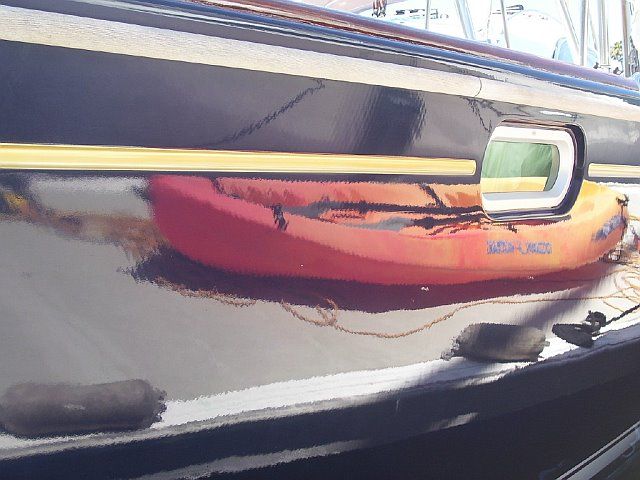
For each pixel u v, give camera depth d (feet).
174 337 4.16
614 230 6.97
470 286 5.64
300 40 4.38
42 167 3.64
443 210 5.33
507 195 5.97
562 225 6.33
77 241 3.78
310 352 4.74
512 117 5.68
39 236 3.68
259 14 4.24
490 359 5.89
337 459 5.06
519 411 6.25
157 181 3.99
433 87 5.03
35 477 3.88
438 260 5.36
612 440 7.55
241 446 4.55
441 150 5.23
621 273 7.21
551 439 6.72
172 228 4.08
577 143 6.38
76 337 3.85
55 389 3.83
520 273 6.04
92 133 3.75
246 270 4.39
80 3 3.62
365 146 4.80
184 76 3.97
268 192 4.42
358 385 5.01
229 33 4.09
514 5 11.66
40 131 3.60
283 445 4.73
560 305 6.51
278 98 4.33
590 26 10.16
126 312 3.98
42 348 3.76
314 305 4.72
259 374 4.53
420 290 5.28
